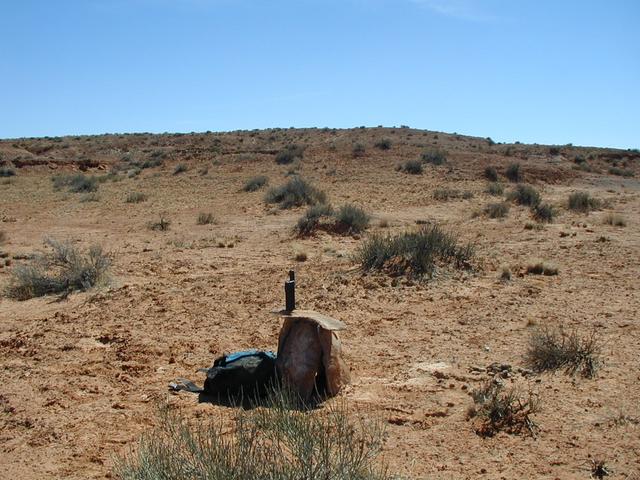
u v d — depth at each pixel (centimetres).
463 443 682
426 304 1314
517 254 1869
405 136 8200
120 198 4100
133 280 1659
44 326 1222
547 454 655
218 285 1540
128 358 1007
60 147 8231
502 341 1051
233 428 700
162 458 520
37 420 776
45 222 3167
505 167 5006
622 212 3078
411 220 2875
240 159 5941
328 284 1503
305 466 499
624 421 723
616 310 1224
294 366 801
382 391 835
